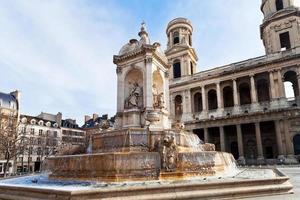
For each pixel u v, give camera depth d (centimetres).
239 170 2069
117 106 2389
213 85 6456
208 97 6850
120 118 2341
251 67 5816
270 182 1204
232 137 6184
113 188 903
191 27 7700
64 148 2459
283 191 1180
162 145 1499
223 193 1037
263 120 5272
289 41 5931
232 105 6569
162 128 1889
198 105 6950
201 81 6544
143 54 2348
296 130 4897
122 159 1380
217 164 1644
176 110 6962
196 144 2095
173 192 976
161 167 1437
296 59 5322
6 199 1055
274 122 5209
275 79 5516
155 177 1392
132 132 1761
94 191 866
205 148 2186
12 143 5103
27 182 1459
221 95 6228
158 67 2498
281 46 6209
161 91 2547
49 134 8544
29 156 7275
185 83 6769
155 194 948
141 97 2377
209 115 6228
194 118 6419
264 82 6125
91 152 1975
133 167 1379
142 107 2298
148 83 2244
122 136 1781
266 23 6066
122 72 2469
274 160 4900
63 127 9231
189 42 7600
